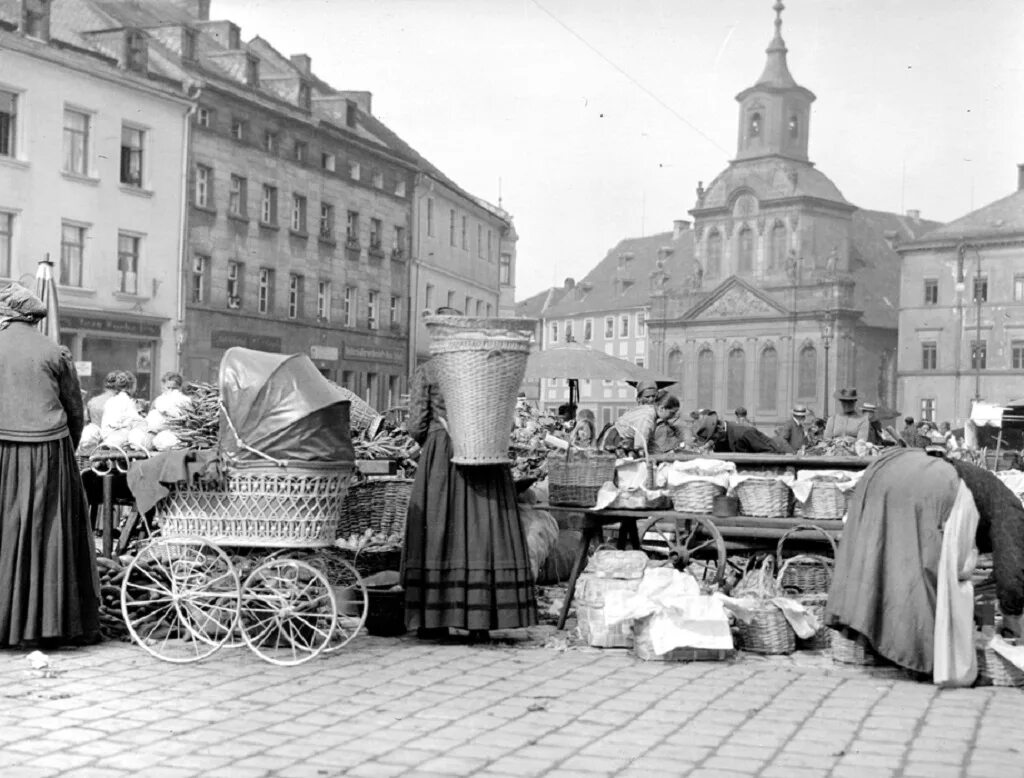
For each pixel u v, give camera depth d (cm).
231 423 727
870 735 571
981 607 759
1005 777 500
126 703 609
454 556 806
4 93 3625
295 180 5050
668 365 11569
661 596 770
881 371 10856
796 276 10762
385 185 5841
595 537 921
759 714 614
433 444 817
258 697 630
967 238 8412
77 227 3884
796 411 1986
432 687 667
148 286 4147
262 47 5272
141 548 835
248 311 4719
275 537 725
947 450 756
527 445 1063
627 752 530
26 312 762
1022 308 8238
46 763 493
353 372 5544
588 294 13300
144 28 4450
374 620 848
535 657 771
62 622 738
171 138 4253
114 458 806
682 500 885
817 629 821
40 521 736
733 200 11219
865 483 745
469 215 6906
